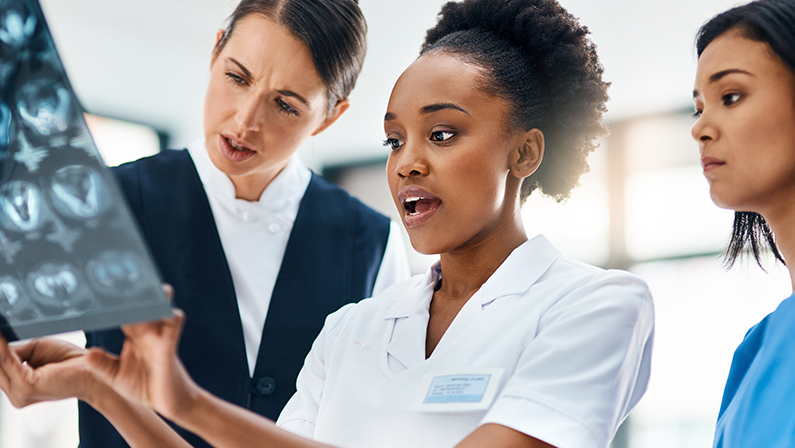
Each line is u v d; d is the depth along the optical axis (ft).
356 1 5.13
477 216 3.34
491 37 3.67
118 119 16.47
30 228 2.28
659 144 16.67
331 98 5.11
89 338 5.03
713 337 15.89
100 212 2.17
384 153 18.08
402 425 3.19
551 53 3.63
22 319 2.50
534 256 3.51
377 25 16.12
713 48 3.14
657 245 16.61
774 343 3.13
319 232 5.66
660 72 16.08
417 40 16.10
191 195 5.46
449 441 3.10
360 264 5.68
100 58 15.98
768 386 3.03
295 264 5.50
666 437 15.87
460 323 3.40
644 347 3.35
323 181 6.02
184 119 17.19
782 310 3.24
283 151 5.00
